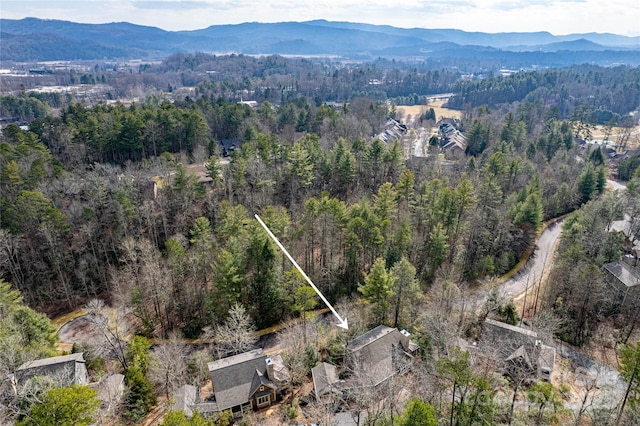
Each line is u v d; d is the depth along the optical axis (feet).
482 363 138.51
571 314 185.68
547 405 124.26
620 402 128.36
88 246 230.07
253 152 296.51
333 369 150.51
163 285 193.57
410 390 137.39
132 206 232.53
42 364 136.05
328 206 211.00
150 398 139.44
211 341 189.16
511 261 232.94
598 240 210.38
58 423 88.43
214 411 137.18
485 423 105.60
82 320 205.26
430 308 177.99
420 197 252.42
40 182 239.30
